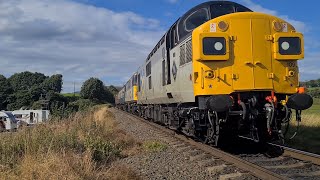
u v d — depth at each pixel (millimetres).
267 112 10461
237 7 12500
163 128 19531
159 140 15648
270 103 10570
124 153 13367
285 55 10836
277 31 10992
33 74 116938
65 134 12922
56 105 22297
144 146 14164
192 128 12641
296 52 10898
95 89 119312
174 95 14523
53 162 8914
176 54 13781
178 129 15773
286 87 10922
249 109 10688
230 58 10734
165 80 16312
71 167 8742
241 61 10766
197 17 12695
